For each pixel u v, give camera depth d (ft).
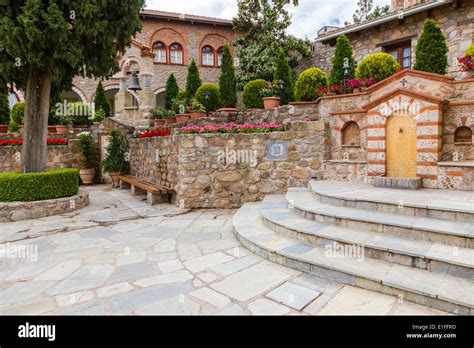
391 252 10.04
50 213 21.17
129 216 20.51
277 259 11.68
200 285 9.95
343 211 13.89
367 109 19.25
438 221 11.48
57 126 39.88
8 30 17.69
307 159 22.35
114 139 36.58
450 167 16.33
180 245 14.23
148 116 41.34
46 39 19.07
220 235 15.65
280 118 27.43
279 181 22.61
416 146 17.51
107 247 14.24
